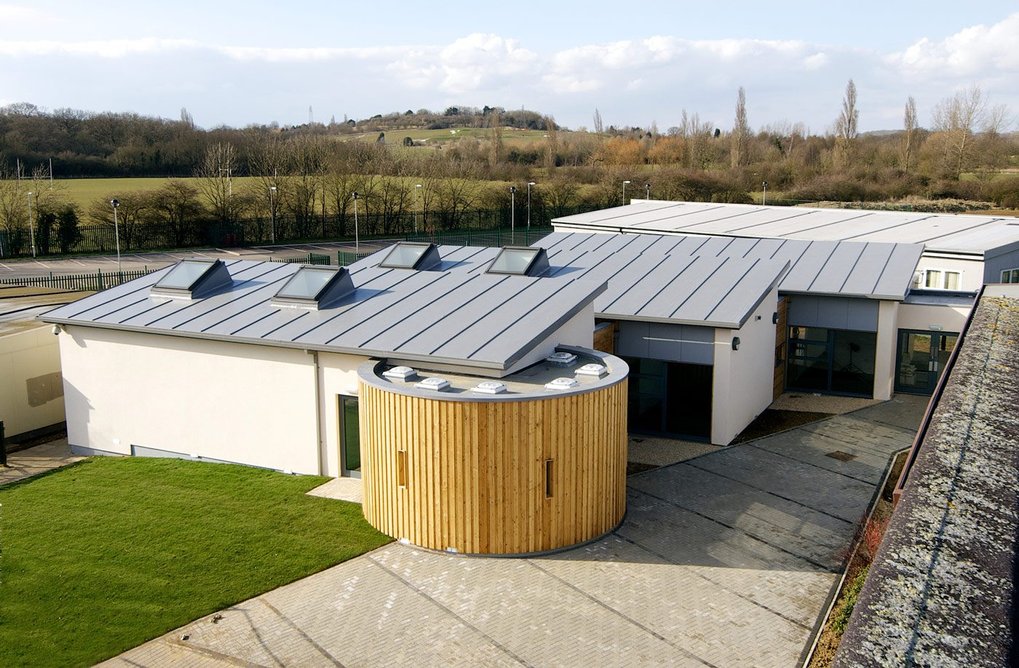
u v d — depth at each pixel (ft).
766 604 45.44
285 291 68.74
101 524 54.44
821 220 154.81
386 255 77.46
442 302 65.41
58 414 78.89
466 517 50.03
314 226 242.58
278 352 62.64
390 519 52.54
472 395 48.91
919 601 18.54
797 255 92.94
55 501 58.59
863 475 64.85
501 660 40.14
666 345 72.90
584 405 50.88
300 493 59.57
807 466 66.69
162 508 57.00
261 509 56.75
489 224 264.93
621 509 55.67
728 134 388.37
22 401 75.41
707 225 150.61
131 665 39.58
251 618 43.45
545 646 41.29
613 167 351.25
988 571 19.88
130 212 210.79
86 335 70.33
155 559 49.47
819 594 46.62
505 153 386.93
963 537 21.70
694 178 291.38
